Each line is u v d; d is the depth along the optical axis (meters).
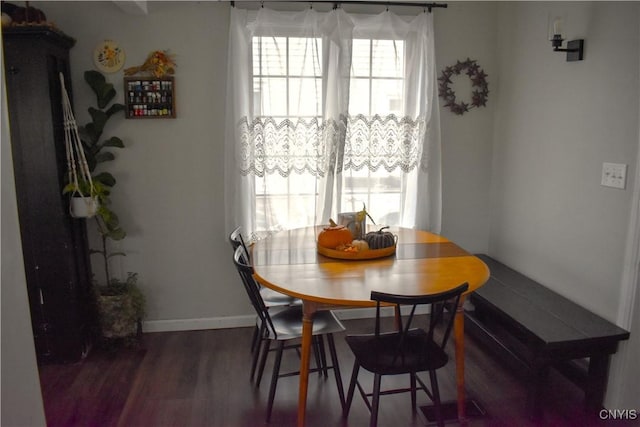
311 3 3.19
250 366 2.95
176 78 3.17
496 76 3.51
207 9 3.13
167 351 3.14
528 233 3.20
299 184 3.28
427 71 3.26
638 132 2.26
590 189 2.61
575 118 2.70
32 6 2.92
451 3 3.36
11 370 1.12
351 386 2.36
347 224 2.71
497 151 3.55
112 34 3.07
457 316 2.31
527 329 2.41
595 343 2.32
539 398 2.38
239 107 3.11
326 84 3.19
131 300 3.11
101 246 3.27
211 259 3.42
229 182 3.22
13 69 2.66
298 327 2.41
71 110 2.87
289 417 2.45
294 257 2.55
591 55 2.56
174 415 2.46
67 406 2.54
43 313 2.91
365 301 1.96
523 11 3.14
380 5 3.25
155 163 3.25
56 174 2.79
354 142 3.31
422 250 2.68
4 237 1.10
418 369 2.06
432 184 3.42
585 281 2.67
